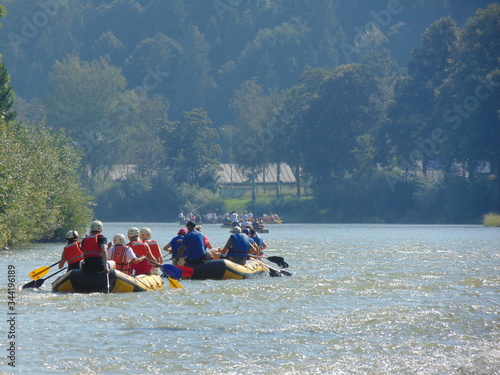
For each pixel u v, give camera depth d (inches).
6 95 6131.9
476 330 1877.5
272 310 2160.4
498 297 2437.3
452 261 3954.2
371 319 2017.7
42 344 1683.1
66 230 6279.5
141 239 2827.3
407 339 1770.4
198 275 2938.0
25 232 5433.1
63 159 6461.6
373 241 6358.3
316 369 1505.9
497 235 7677.2
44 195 5556.1
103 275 2490.2
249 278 3016.7
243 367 1514.5
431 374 1483.8
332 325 1932.8
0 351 1612.9
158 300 2342.5
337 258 4197.8
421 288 2664.9
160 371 1480.1
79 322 1950.1
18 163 5000.0
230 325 1926.7
